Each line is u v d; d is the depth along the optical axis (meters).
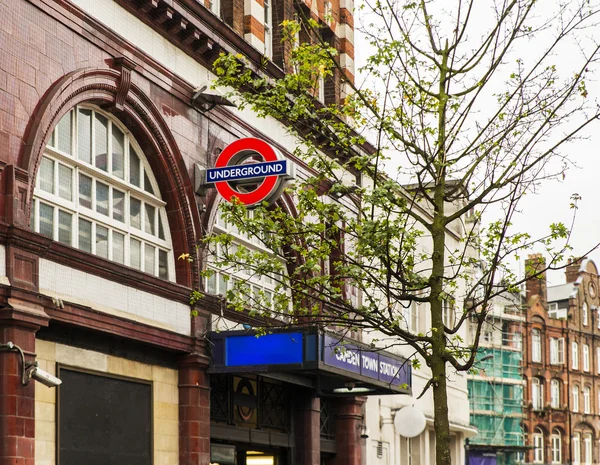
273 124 24.17
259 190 19.78
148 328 18.22
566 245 15.50
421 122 16.27
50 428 15.91
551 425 82.38
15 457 14.51
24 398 14.82
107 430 17.47
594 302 90.06
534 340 82.69
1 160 14.80
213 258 21.02
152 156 19.34
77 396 16.73
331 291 16.34
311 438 24.70
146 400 18.70
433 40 16.61
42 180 16.38
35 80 15.74
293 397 24.89
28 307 14.95
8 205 14.86
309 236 17.06
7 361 14.61
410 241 16.48
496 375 70.94
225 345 20.17
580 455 85.50
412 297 15.78
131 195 18.98
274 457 24.27
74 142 17.19
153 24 19.14
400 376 24.27
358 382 23.09
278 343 19.94
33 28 15.79
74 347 16.70
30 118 15.56
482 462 63.81
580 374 86.69
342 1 29.83
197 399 19.75
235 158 20.22
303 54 16.53
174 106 19.77
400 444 33.25
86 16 17.08
